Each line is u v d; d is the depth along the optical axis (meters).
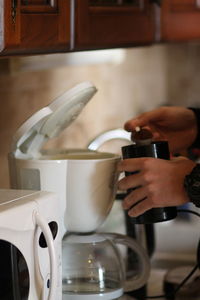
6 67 1.66
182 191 1.27
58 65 1.93
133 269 1.46
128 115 2.67
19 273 1.00
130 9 1.56
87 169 1.21
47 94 1.98
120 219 1.60
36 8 1.11
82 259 1.28
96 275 1.27
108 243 1.32
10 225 0.96
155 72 2.95
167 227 2.08
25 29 1.07
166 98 3.07
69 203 1.22
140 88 2.79
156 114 1.65
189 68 3.18
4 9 1.00
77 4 1.26
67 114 1.25
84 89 1.19
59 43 1.20
